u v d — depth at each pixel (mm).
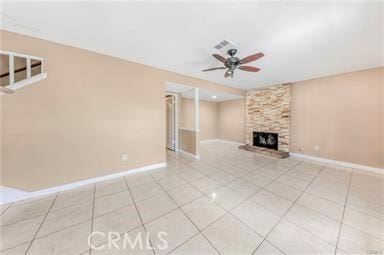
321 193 2348
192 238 1479
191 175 3100
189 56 2842
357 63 3096
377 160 3273
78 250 1347
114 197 2234
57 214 1840
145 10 1671
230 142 6969
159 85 3488
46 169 2305
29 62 2104
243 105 6359
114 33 2115
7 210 1906
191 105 6301
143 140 3285
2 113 2027
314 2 1531
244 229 1594
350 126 3607
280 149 4902
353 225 1642
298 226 1635
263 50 2543
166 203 2080
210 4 1572
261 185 2635
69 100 2459
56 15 1752
